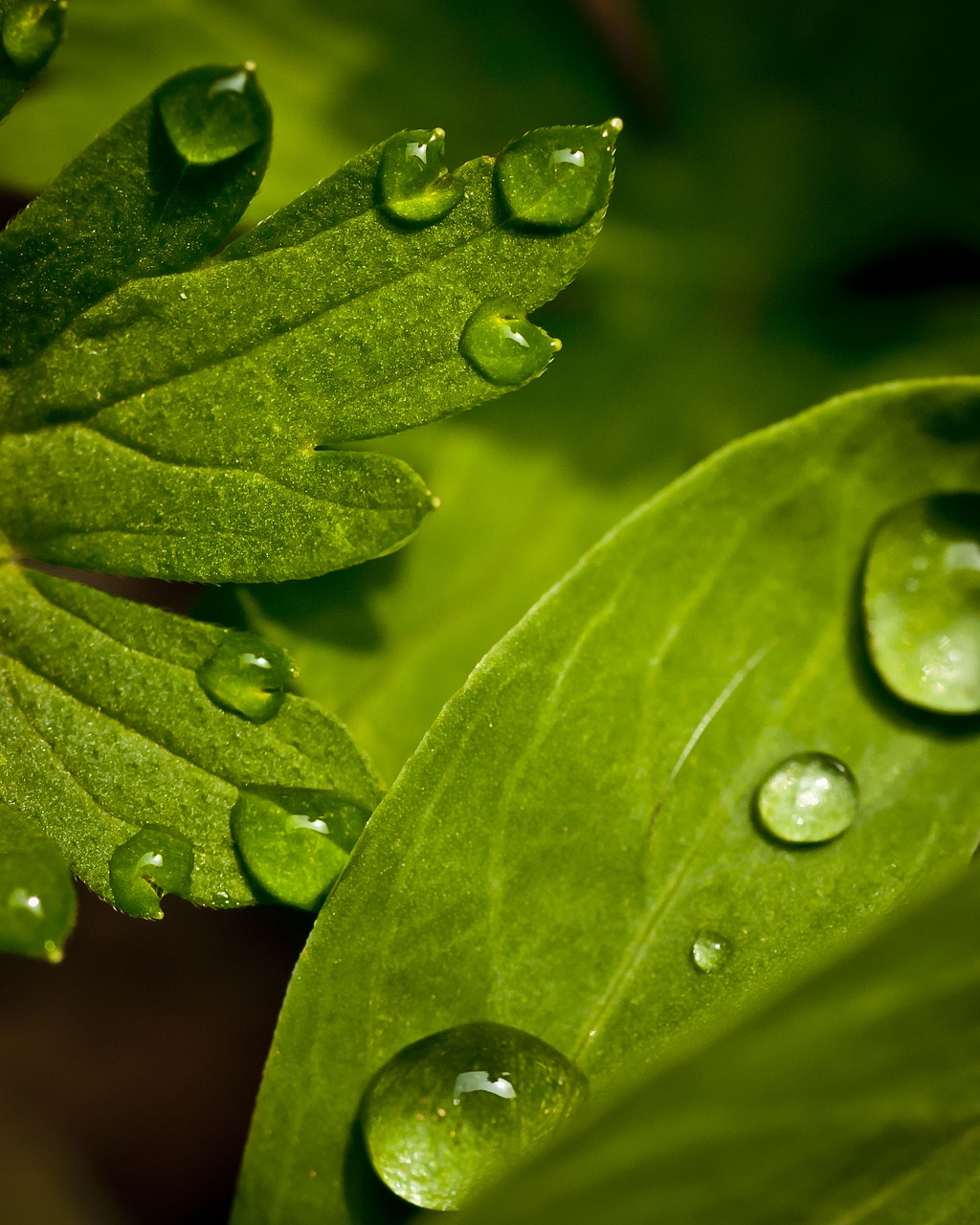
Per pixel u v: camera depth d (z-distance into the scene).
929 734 0.12
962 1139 0.11
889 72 0.14
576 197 0.12
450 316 0.12
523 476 0.13
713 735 0.12
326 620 0.13
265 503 0.12
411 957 0.12
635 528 0.12
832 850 0.12
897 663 0.12
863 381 0.14
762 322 0.14
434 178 0.12
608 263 0.14
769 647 0.12
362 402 0.12
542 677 0.12
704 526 0.12
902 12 0.14
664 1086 0.11
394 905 0.12
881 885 0.12
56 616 0.12
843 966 0.11
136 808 0.12
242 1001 0.14
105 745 0.12
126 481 0.12
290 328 0.12
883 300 0.14
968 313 0.14
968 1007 0.11
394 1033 0.12
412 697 0.13
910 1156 0.11
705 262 0.14
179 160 0.12
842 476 0.12
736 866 0.12
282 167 0.13
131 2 0.13
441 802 0.12
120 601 0.12
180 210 0.12
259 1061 0.14
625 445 0.14
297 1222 0.12
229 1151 0.14
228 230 0.12
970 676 0.12
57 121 0.13
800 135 0.14
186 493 0.12
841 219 0.14
